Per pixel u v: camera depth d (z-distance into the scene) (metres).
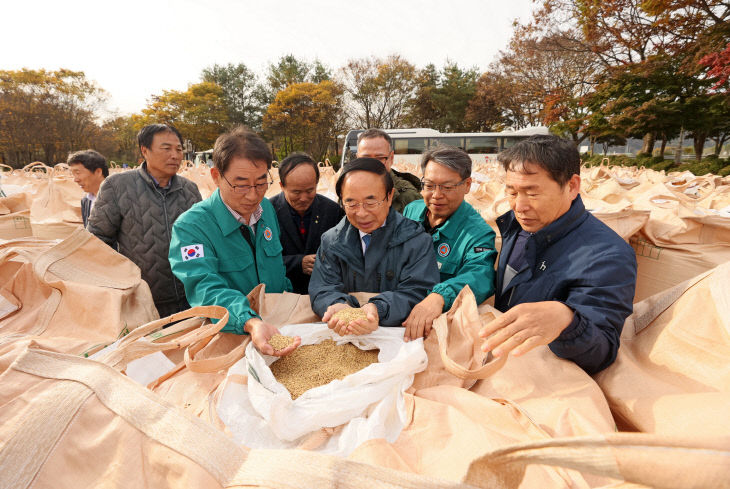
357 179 1.42
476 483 0.54
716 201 2.77
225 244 1.63
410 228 1.58
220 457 0.68
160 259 2.51
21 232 2.93
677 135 19.75
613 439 0.43
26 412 0.76
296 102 34.41
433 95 33.38
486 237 1.80
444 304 1.38
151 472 0.70
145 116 39.59
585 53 20.78
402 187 2.92
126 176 2.47
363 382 1.01
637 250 2.32
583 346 1.00
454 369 1.01
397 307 1.38
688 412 0.85
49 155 36.34
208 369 1.08
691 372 0.95
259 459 0.66
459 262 1.83
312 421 0.92
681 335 1.03
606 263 1.15
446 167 1.79
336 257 1.63
